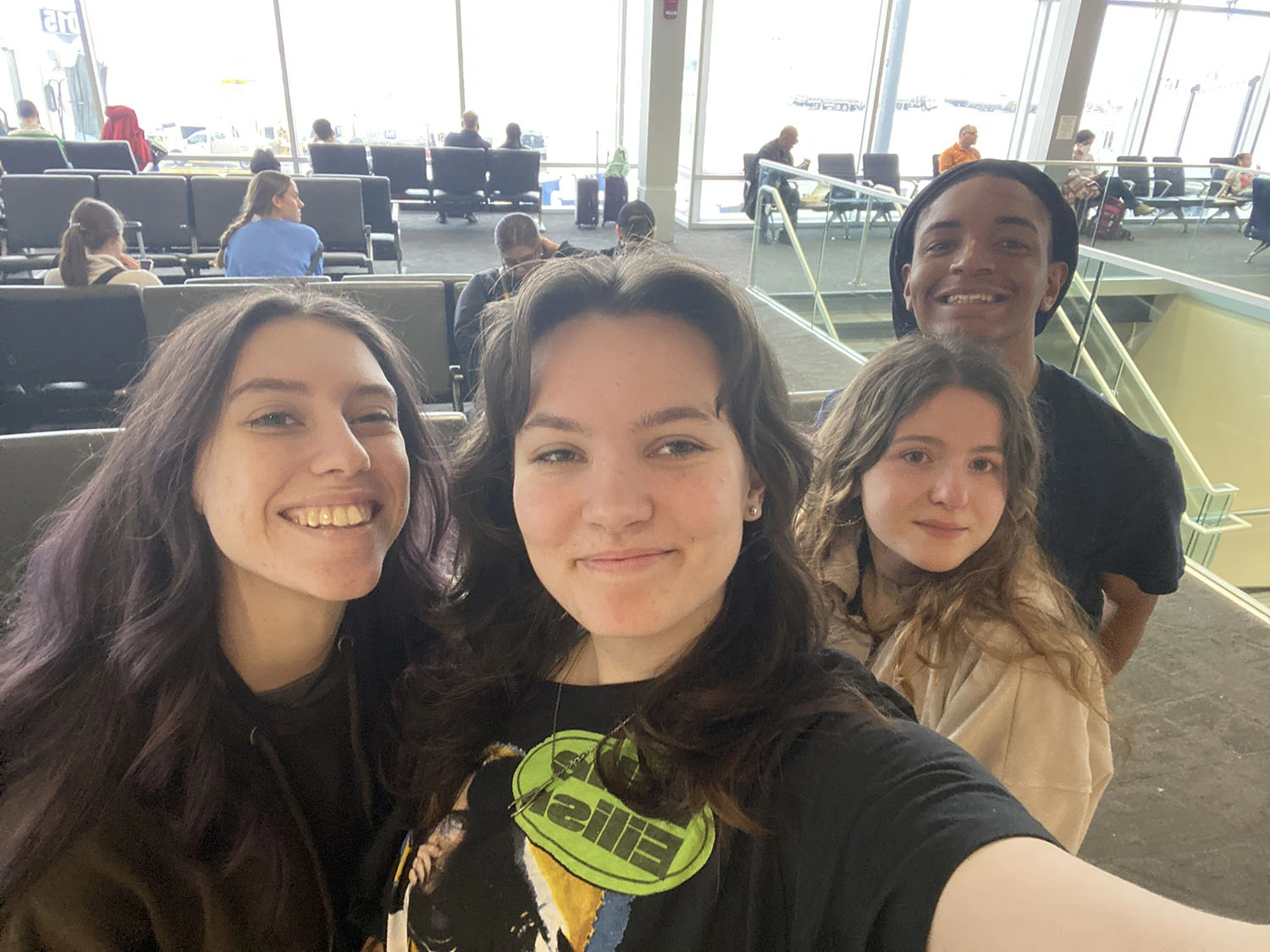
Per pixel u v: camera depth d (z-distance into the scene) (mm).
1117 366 3555
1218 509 3260
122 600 738
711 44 8797
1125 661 1269
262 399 697
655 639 672
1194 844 1710
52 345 3018
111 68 8570
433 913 672
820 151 9508
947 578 940
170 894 725
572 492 603
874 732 592
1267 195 6555
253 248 3857
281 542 702
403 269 6777
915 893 500
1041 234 1105
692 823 604
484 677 758
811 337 5203
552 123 9797
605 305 606
